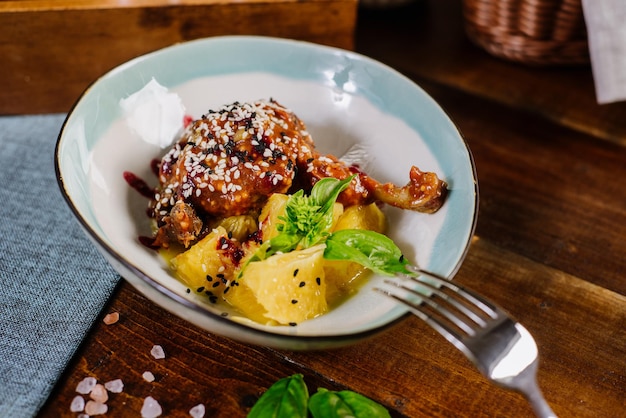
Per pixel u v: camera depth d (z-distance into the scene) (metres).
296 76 0.59
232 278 0.49
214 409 0.45
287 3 0.64
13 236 0.54
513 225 0.58
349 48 0.68
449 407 0.46
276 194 0.50
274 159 0.51
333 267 0.48
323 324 0.46
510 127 0.66
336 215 0.50
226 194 0.50
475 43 0.74
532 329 0.51
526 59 0.70
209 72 0.58
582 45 0.68
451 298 0.44
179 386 0.46
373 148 0.57
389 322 0.43
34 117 0.65
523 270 0.54
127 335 0.49
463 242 0.47
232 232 0.51
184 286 0.48
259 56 0.59
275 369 0.47
